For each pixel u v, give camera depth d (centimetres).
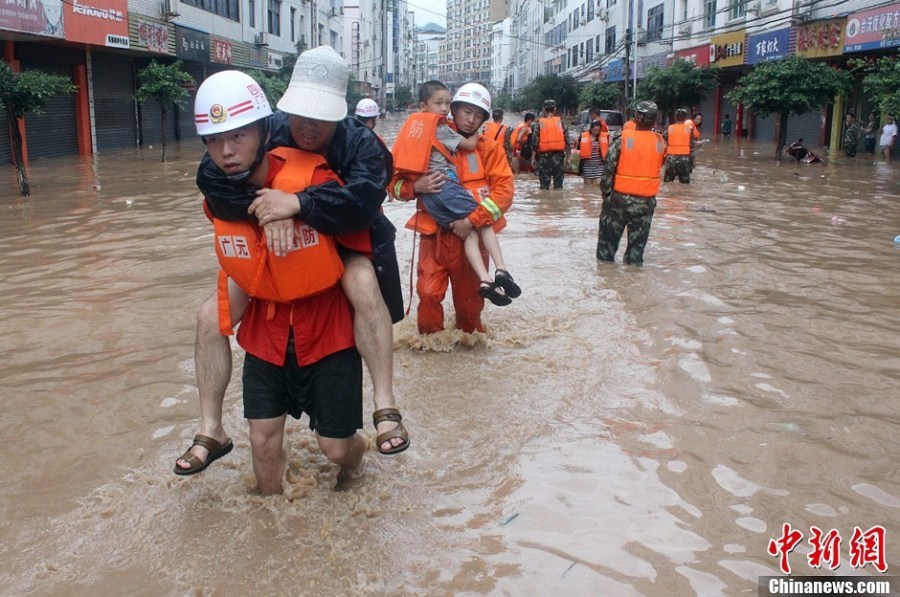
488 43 17275
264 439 339
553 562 305
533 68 8950
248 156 301
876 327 603
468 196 523
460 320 570
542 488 361
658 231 1050
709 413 444
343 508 344
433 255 550
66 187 1516
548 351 552
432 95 532
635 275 783
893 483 366
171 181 1644
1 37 1966
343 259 338
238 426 428
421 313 556
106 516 340
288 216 301
